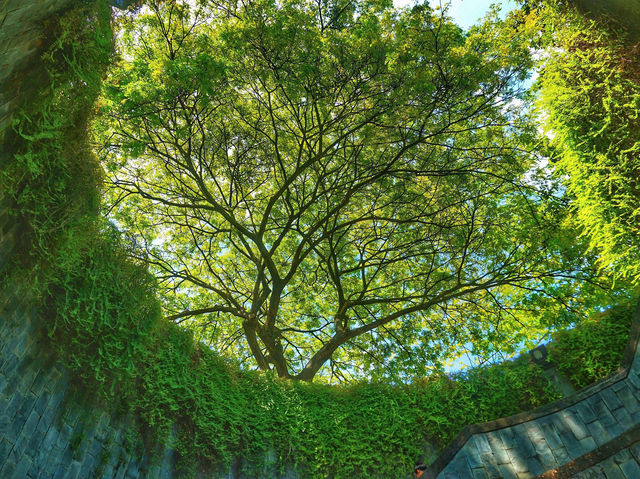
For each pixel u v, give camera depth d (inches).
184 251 592.1
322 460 323.6
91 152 223.5
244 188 531.8
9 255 179.6
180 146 455.2
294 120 518.3
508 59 417.7
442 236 527.2
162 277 501.4
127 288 237.5
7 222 175.9
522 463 259.4
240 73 438.3
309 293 601.0
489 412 346.3
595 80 251.1
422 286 559.2
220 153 495.8
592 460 213.3
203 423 279.6
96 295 221.5
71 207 202.7
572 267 490.6
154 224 558.6
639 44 228.5
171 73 356.2
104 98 338.3
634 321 288.2
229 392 313.0
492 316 550.9
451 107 451.2
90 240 218.8
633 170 240.4
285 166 528.1
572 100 264.7
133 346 238.1
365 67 422.3
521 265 508.4
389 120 456.4
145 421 260.2
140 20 416.2
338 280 511.8
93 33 193.9
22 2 149.0
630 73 235.1
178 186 535.2
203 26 443.8
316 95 431.5
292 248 583.2
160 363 269.6
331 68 421.4
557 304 508.4
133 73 362.6
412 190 522.0
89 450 219.1
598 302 479.8
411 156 498.9
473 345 557.3
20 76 162.1
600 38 244.7
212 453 289.1
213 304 601.0
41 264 193.8
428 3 399.9
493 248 525.7
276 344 499.5
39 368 199.2
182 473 273.0
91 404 226.4
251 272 607.2
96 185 223.0
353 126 478.3
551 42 283.4
